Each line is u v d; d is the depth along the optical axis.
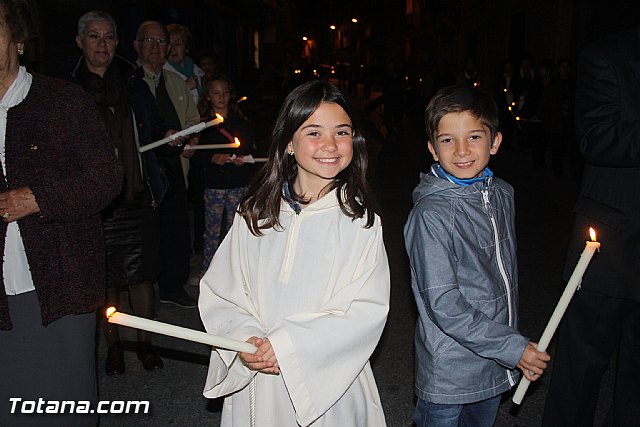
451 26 31.56
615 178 2.72
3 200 2.35
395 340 4.74
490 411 2.68
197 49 21.30
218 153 5.53
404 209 9.02
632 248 2.69
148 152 4.20
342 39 81.69
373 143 17.84
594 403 2.92
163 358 4.41
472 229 2.44
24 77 2.49
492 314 2.44
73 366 2.60
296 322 2.14
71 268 2.51
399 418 3.70
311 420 2.12
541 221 8.27
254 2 30.73
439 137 2.46
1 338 2.51
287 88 19.22
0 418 2.55
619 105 2.64
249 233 2.33
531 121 12.39
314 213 2.26
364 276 2.23
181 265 5.33
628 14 13.59
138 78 4.44
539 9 18.92
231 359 2.22
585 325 2.82
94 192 2.50
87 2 10.33
